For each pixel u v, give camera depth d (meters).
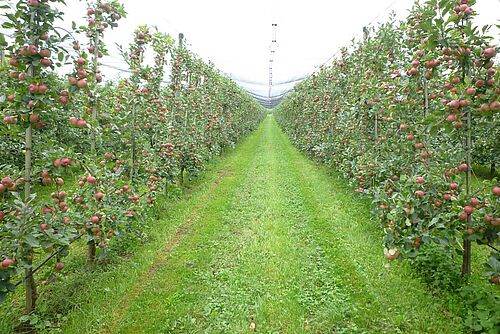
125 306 3.52
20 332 3.12
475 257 4.29
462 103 3.20
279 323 3.23
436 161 4.20
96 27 4.22
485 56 3.13
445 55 3.32
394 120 5.24
